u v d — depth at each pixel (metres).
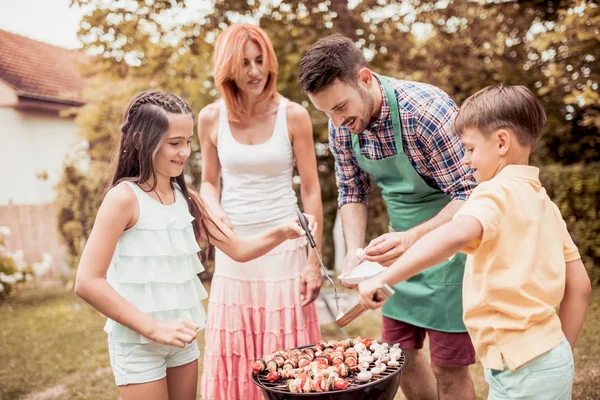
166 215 1.79
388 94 2.04
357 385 1.49
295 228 2.01
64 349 4.56
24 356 4.42
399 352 1.71
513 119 1.52
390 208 2.34
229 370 2.30
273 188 2.35
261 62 2.24
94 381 3.73
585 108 6.26
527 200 1.49
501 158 1.55
